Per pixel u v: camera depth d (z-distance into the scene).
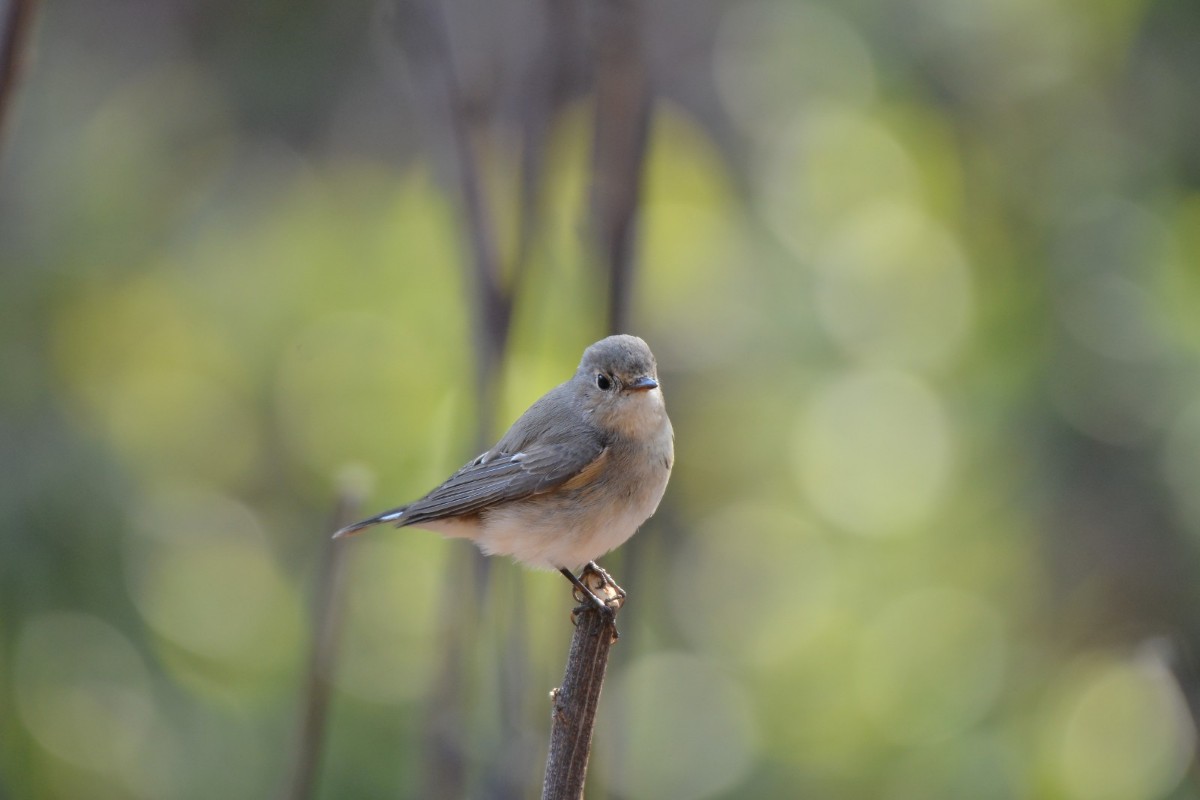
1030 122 13.23
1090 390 12.01
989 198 13.21
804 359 13.17
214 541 12.28
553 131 8.12
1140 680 11.37
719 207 12.14
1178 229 12.20
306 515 12.43
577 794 5.89
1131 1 12.71
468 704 7.89
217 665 11.68
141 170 13.85
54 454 11.41
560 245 9.46
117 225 13.23
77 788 10.80
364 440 12.07
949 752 11.73
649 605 12.83
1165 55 12.83
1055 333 12.27
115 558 11.34
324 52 17.22
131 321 12.68
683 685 12.81
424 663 11.42
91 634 11.09
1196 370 11.69
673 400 13.17
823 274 13.29
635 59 7.54
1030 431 12.19
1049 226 12.67
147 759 11.02
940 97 13.62
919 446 12.67
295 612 12.11
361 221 13.84
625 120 7.55
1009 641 12.20
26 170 13.37
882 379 12.95
